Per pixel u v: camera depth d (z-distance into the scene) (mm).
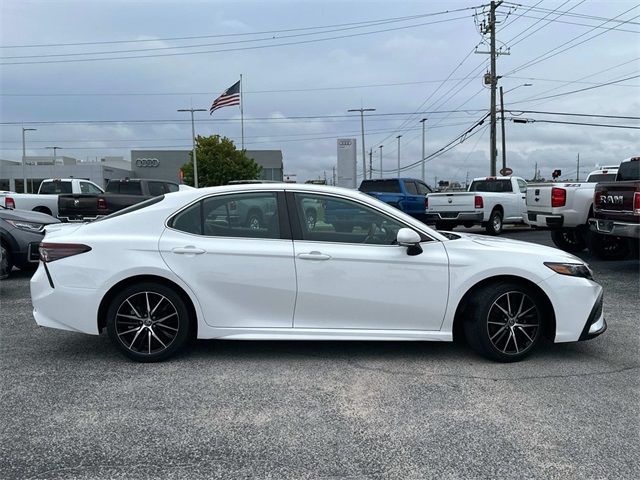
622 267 9977
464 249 4793
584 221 10484
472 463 3164
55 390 4203
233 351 5129
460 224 16938
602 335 5676
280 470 3096
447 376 4508
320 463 3168
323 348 5223
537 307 4828
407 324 4773
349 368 4691
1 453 3270
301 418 3740
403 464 3158
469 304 4812
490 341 4762
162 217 4789
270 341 5445
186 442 3408
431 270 4703
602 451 3293
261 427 3609
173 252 4656
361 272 4688
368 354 5055
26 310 6809
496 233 17062
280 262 4672
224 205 4812
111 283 4625
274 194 4820
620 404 3959
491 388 4254
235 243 4707
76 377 4473
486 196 16422
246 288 4691
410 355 5023
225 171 50531
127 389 4219
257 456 3244
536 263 4754
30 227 8742
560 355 5031
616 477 3012
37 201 17219
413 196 17516
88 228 4844
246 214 4805
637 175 9359
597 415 3777
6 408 3887
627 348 5242
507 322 4797
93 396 4094
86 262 4648
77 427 3600
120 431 3547
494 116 30766
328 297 4699
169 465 3146
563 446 3354
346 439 3447
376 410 3865
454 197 16234
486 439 3445
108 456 3238
